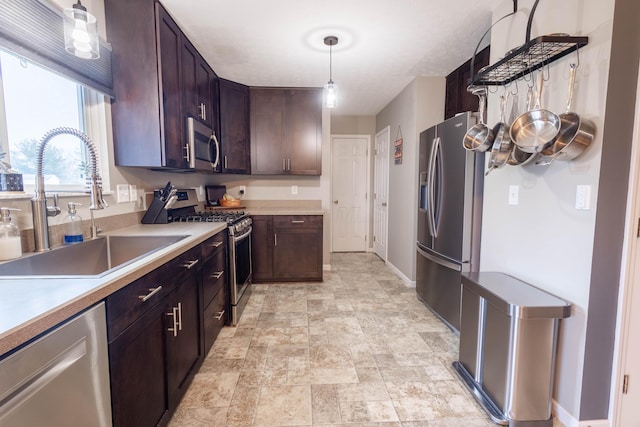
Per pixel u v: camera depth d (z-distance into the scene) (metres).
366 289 3.40
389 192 4.31
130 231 1.93
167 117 1.96
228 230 2.48
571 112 1.37
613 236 1.33
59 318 0.76
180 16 2.07
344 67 2.99
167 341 1.40
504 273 1.88
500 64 1.58
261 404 1.61
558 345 1.50
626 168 1.30
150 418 1.24
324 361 2.01
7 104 1.34
